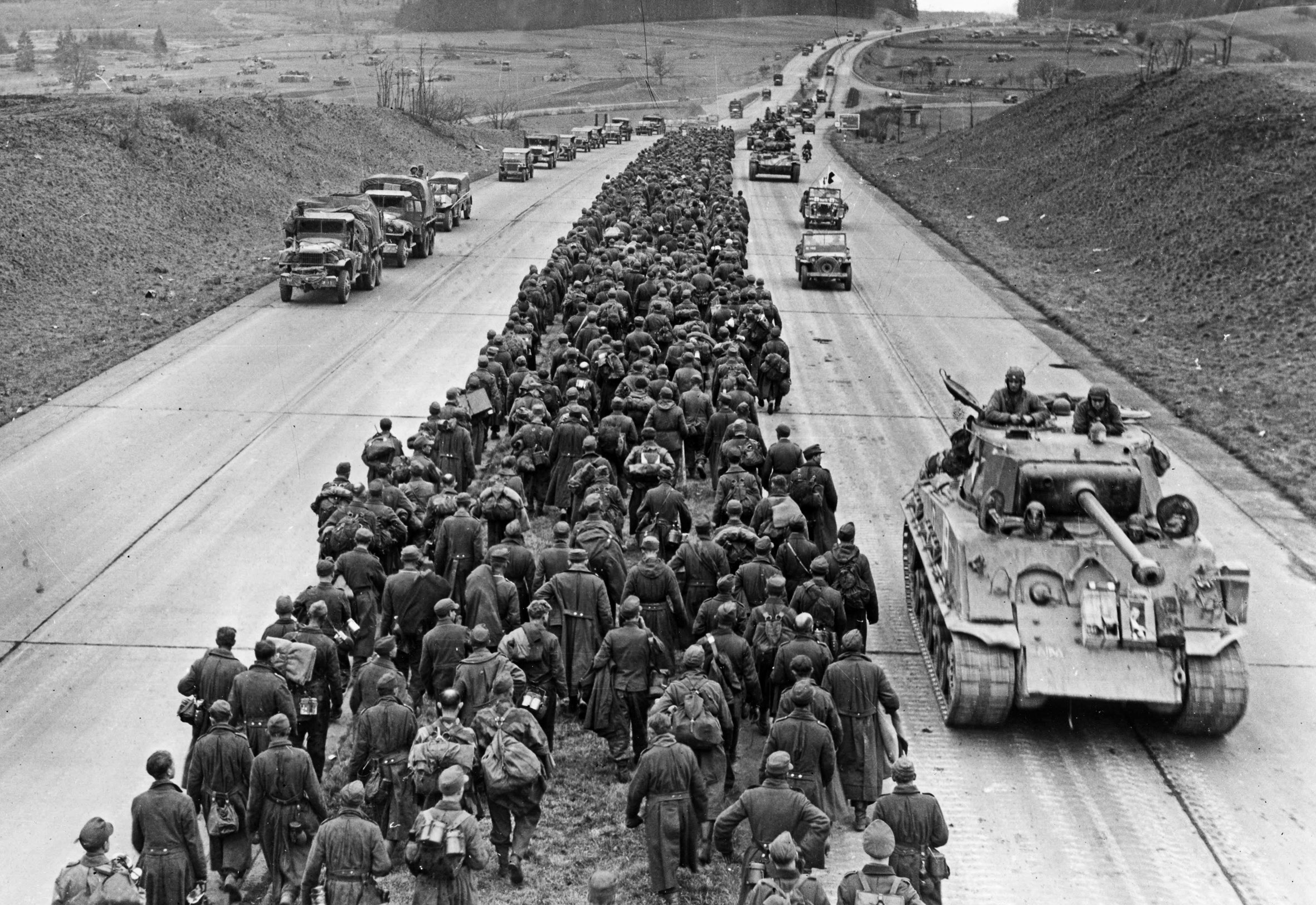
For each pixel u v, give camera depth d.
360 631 13.38
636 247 31.22
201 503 19.64
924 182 67.69
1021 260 44.22
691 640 13.16
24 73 133.75
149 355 28.91
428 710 13.16
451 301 35.72
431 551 14.80
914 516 15.77
